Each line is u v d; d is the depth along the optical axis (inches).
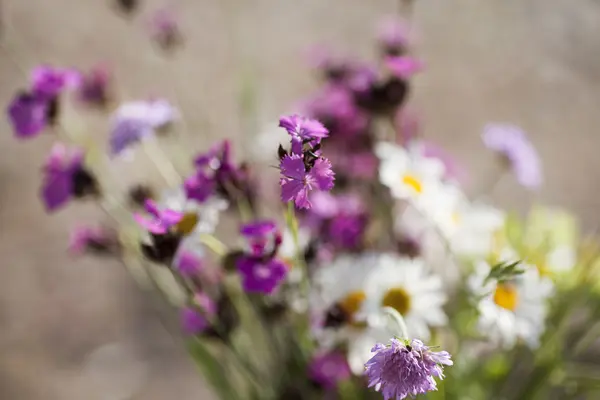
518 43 52.0
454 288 25.8
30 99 24.7
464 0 55.0
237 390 26.0
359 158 25.2
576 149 45.7
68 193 24.4
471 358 24.6
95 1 55.9
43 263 43.6
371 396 24.0
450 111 48.1
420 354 18.3
